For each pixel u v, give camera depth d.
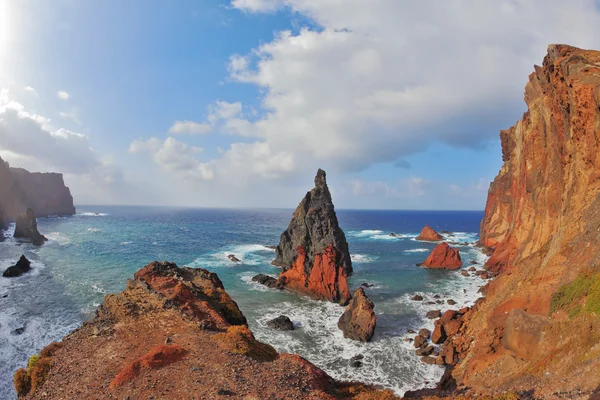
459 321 40.59
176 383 18.28
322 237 74.31
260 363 21.23
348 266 74.50
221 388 17.67
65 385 19.34
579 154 32.25
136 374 19.22
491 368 24.95
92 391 18.34
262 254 96.75
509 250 70.25
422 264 81.31
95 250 95.38
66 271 69.62
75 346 23.83
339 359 36.03
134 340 23.72
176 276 33.50
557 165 42.25
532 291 26.98
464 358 31.16
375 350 37.94
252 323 45.38
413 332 42.19
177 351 21.42
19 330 40.50
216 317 27.27
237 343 22.78
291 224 79.62
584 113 30.95
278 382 18.84
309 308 51.66
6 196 176.25
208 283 33.03
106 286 59.41
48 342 38.31
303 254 61.25
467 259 89.56
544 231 43.47
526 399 18.17
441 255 79.50
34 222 106.75
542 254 32.81
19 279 62.88
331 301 54.59
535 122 61.38
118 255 88.69
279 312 49.84
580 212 29.11
